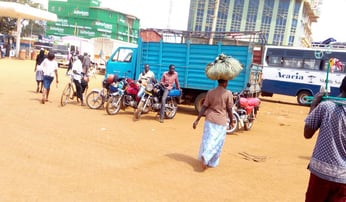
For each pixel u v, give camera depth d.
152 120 10.69
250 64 11.70
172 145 7.64
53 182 4.85
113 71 14.06
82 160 5.95
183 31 12.91
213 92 6.07
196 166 6.23
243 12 70.94
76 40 40.03
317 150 3.13
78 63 11.98
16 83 16.84
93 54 40.53
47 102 12.03
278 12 69.94
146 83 10.63
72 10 82.69
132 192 4.75
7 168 5.23
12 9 33.94
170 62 12.89
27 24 77.50
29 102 11.59
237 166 6.52
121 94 10.75
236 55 11.77
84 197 4.44
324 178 3.06
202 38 13.20
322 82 20.03
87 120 9.50
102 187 4.83
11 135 7.11
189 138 8.55
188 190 5.03
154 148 7.21
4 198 4.20
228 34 12.60
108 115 10.65
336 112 3.05
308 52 20.47
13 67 26.78
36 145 6.57
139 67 13.53
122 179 5.22
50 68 11.54
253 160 7.06
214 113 6.04
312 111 3.22
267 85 21.70
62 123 8.76
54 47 35.75
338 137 3.03
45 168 5.39
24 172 5.13
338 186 3.05
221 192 5.08
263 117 14.61
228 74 5.88
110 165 5.83
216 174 5.90
